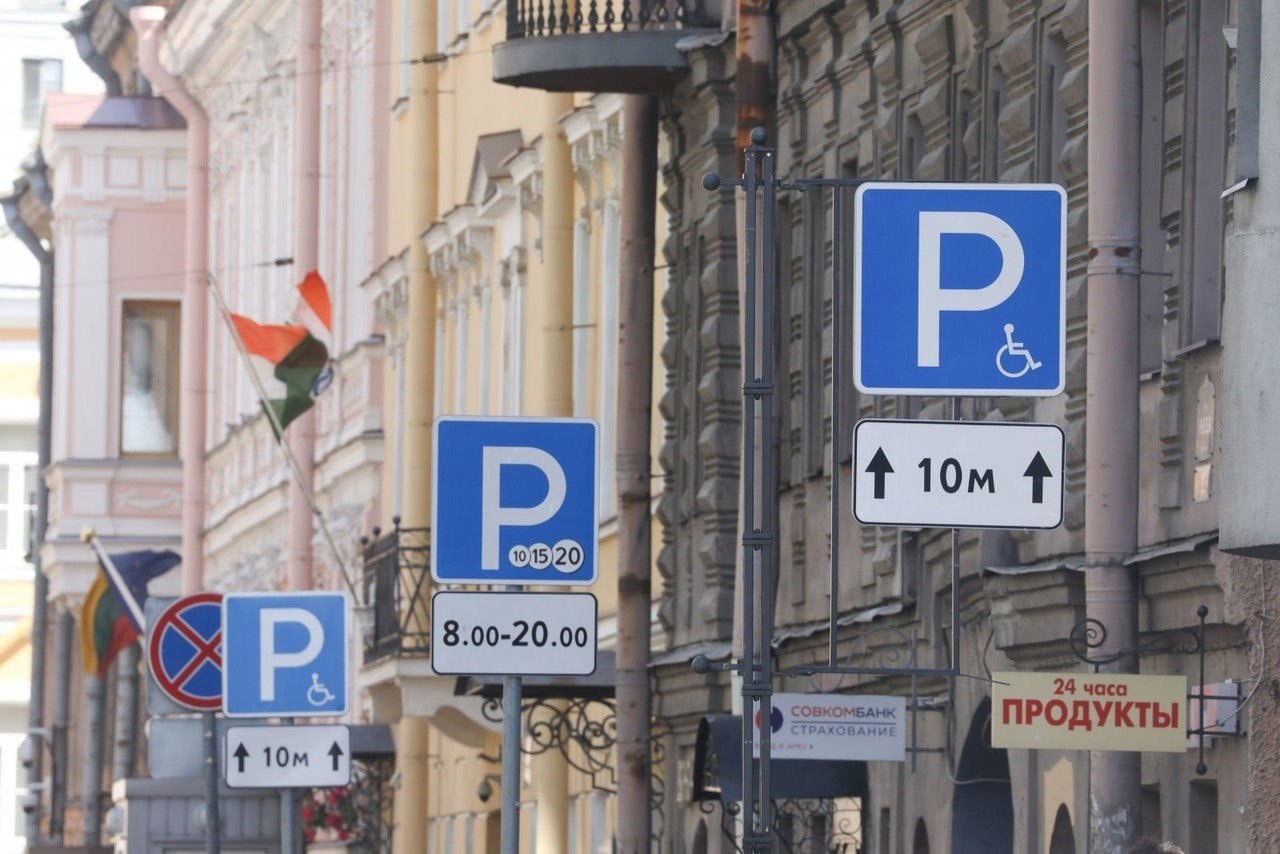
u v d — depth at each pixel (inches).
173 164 5177.2
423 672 2746.1
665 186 2266.2
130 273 5167.3
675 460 2220.7
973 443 964.6
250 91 4357.8
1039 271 967.6
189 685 1849.2
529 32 2165.4
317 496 3725.4
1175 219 1306.6
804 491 1899.6
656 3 2137.1
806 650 1884.8
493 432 1208.8
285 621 1754.4
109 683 5226.4
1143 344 1354.6
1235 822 1205.7
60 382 5172.2
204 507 4557.1
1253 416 963.3
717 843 2079.2
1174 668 1272.1
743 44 1753.2
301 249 3567.9
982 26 1588.3
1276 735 1186.6
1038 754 1455.5
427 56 3085.6
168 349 5177.2
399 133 3341.5
